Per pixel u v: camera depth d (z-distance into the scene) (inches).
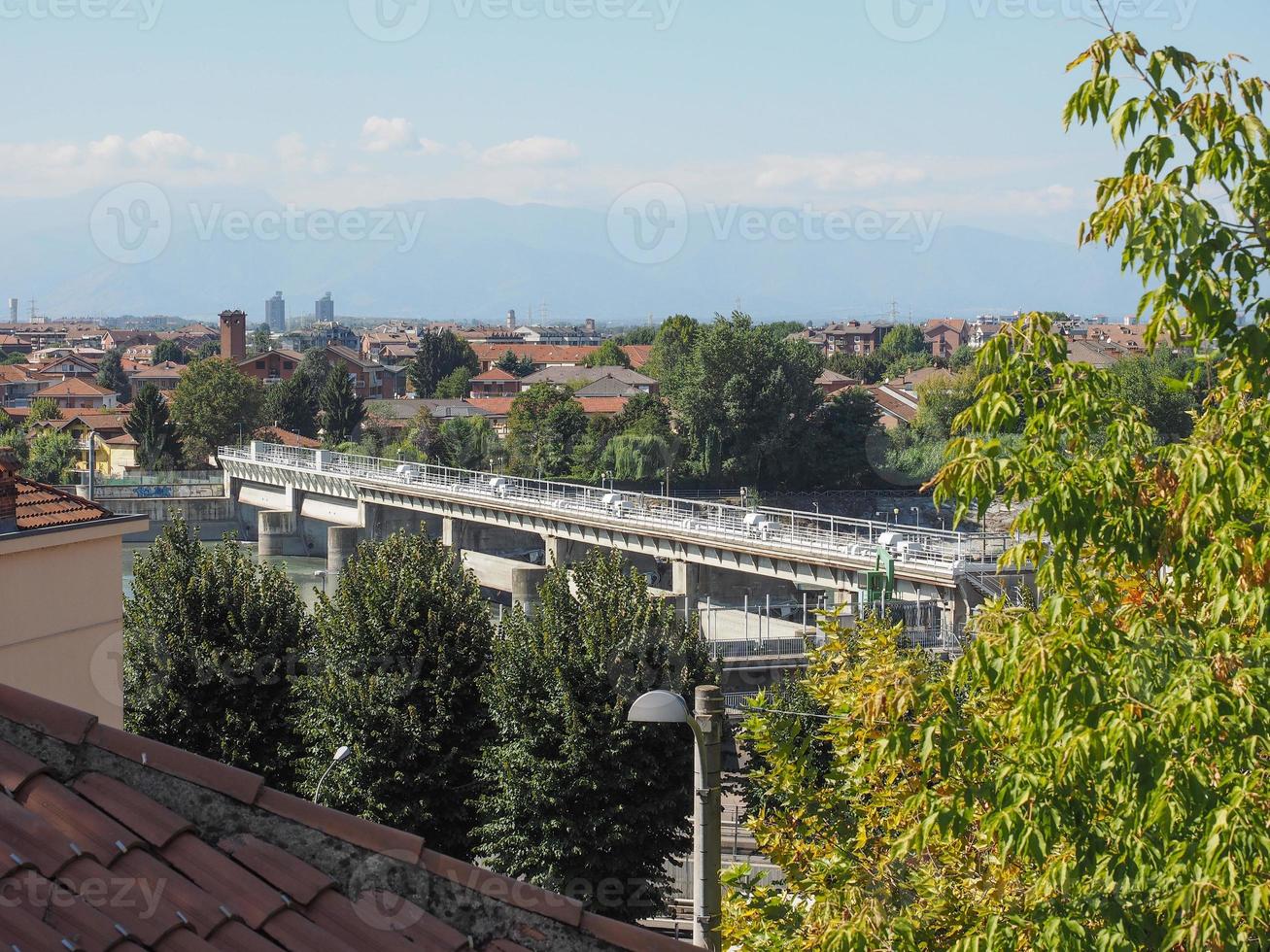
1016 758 393.7
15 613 737.0
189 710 1194.0
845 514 4554.6
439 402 6264.8
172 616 1205.7
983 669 386.6
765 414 4692.4
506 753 1143.0
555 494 3860.7
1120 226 364.5
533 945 239.9
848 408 4830.2
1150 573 445.4
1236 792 343.6
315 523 4781.0
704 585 3371.1
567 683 1144.8
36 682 751.1
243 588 1234.6
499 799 1154.0
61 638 766.5
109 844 217.6
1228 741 357.1
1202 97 362.3
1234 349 369.4
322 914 224.2
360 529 4338.1
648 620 1195.9
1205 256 354.3
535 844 1152.2
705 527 3206.2
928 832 388.8
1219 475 359.9
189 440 5497.1
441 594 1248.8
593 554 1306.6
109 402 6879.9
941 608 2516.0
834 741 594.2
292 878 227.1
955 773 413.7
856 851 538.0
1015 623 382.9
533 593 3467.0
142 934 201.2
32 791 224.4
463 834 1228.5
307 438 5772.6
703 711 587.8
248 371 7293.3
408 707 1174.3
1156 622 406.0
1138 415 386.6
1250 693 349.7
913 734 394.0
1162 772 352.8
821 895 527.2
